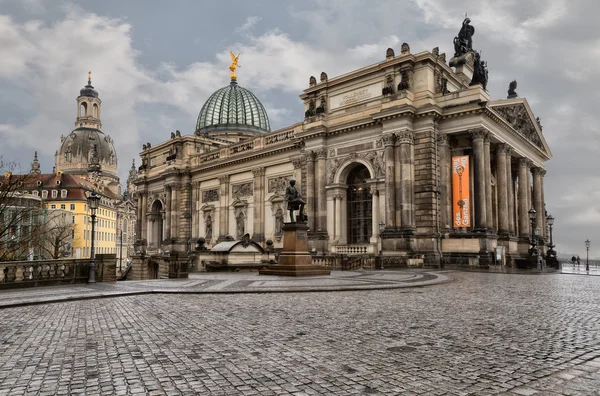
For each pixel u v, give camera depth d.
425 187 54.12
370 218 61.88
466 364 10.03
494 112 54.16
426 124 54.78
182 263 35.75
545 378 9.05
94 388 8.62
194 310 18.41
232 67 120.56
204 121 114.69
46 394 8.31
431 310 17.86
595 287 27.61
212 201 89.62
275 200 75.31
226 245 51.97
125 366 10.09
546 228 77.06
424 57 55.91
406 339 12.57
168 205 95.88
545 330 13.79
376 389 8.42
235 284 29.17
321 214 64.19
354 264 46.75
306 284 28.61
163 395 8.21
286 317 16.39
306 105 68.81
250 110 114.75
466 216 53.50
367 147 60.28
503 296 22.61
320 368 9.77
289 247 37.91
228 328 14.36
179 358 10.70
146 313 17.70
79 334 13.62
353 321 15.43
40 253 100.00
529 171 70.56
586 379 8.99
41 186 142.38
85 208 145.50
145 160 108.12
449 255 53.09
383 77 60.00
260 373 9.46
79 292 24.67
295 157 71.06
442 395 8.10
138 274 82.56
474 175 52.84
